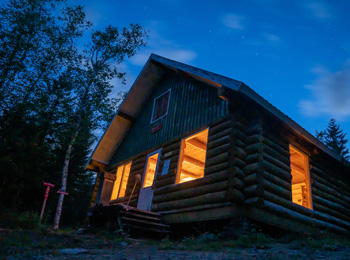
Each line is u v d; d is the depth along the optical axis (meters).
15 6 15.97
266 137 8.95
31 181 16.56
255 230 7.25
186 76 11.76
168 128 12.01
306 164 10.77
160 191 10.62
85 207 22.69
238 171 7.96
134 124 15.05
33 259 4.57
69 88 14.38
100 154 15.38
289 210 8.68
